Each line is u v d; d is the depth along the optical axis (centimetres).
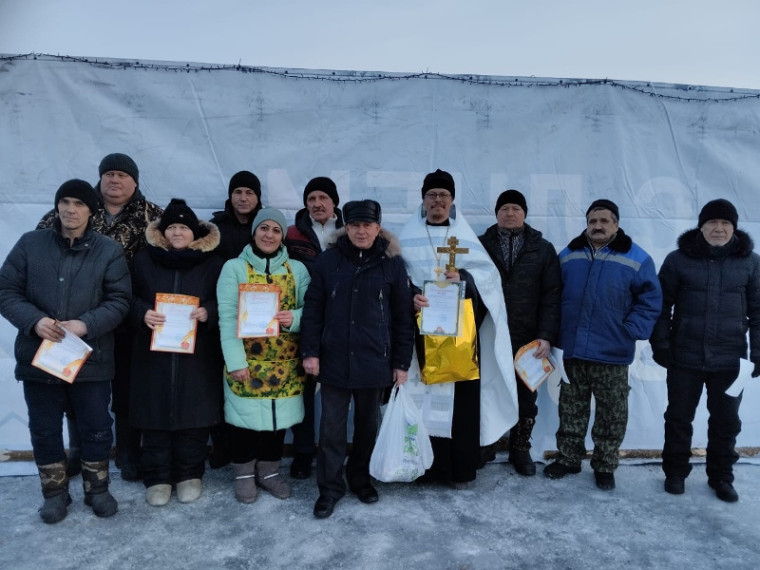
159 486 314
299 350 314
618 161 410
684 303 336
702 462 391
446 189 338
